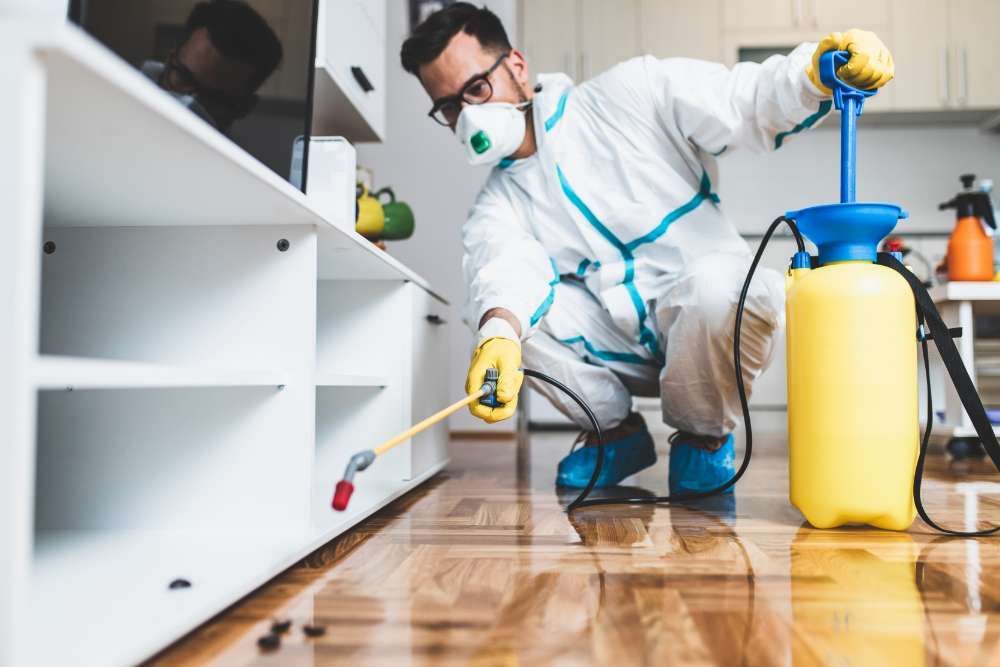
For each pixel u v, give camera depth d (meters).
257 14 1.00
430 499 1.37
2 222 0.45
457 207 3.18
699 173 1.45
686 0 3.70
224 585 0.69
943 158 3.82
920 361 2.52
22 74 0.45
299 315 0.93
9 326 0.45
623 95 1.41
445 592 0.74
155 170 0.70
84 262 0.96
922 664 0.54
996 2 3.58
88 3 0.74
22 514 0.45
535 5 3.74
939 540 0.97
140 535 0.93
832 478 1.00
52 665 0.49
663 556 0.88
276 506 0.93
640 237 1.44
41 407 0.97
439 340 1.80
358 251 1.14
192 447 0.95
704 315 1.27
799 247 1.06
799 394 1.03
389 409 1.45
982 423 0.98
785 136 1.25
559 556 0.89
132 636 0.55
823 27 3.64
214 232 0.95
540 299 1.33
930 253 3.71
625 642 0.59
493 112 1.43
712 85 1.31
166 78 0.85
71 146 0.63
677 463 1.42
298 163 1.14
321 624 0.65
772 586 0.75
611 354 1.53
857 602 0.70
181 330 0.95
